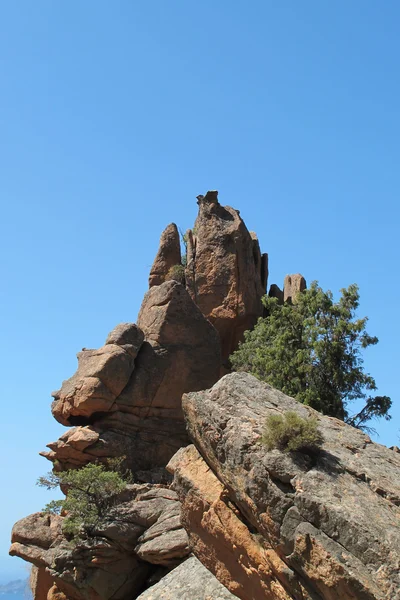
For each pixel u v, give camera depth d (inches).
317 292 1845.5
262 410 872.9
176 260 2361.0
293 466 765.9
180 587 1013.2
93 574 1381.6
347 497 735.7
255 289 2257.6
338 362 1740.9
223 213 2348.7
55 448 1662.2
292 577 738.8
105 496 1465.3
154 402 1756.9
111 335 1804.9
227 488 838.5
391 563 663.8
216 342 1882.4
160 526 1369.3
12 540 1509.6
